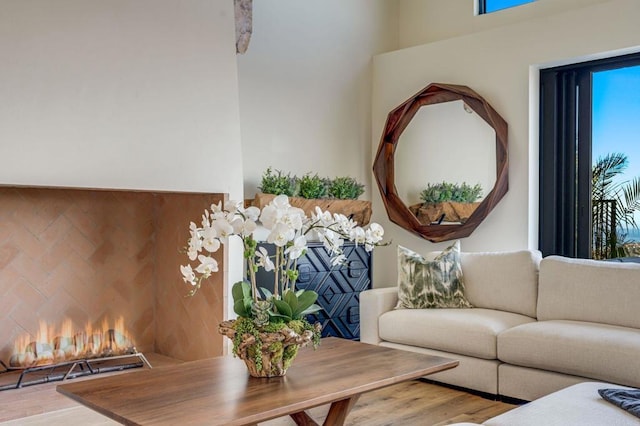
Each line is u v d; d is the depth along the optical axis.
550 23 4.69
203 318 4.26
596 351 3.32
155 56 3.82
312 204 4.91
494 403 3.77
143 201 4.66
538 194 4.90
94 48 3.54
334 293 5.15
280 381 2.47
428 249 5.39
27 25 3.29
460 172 5.15
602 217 4.73
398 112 5.52
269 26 5.08
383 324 4.42
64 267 4.23
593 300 3.87
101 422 3.27
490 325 3.89
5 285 3.97
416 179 5.43
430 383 4.22
